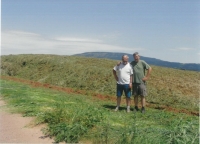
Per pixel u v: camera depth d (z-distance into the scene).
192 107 17.53
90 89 25.80
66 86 28.52
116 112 10.84
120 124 8.12
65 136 6.98
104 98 18.42
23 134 7.31
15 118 8.70
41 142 6.83
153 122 9.20
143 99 11.55
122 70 11.38
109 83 25.56
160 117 10.41
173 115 11.82
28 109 9.46
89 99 16.06
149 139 6.49
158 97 19.50
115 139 6.62
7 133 7.35
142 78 11.49
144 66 11.50
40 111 9.11
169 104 18.20
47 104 10.31
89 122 7.62
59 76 31.75
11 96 11.91
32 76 35.22
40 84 26.45
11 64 40.50
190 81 24.52
